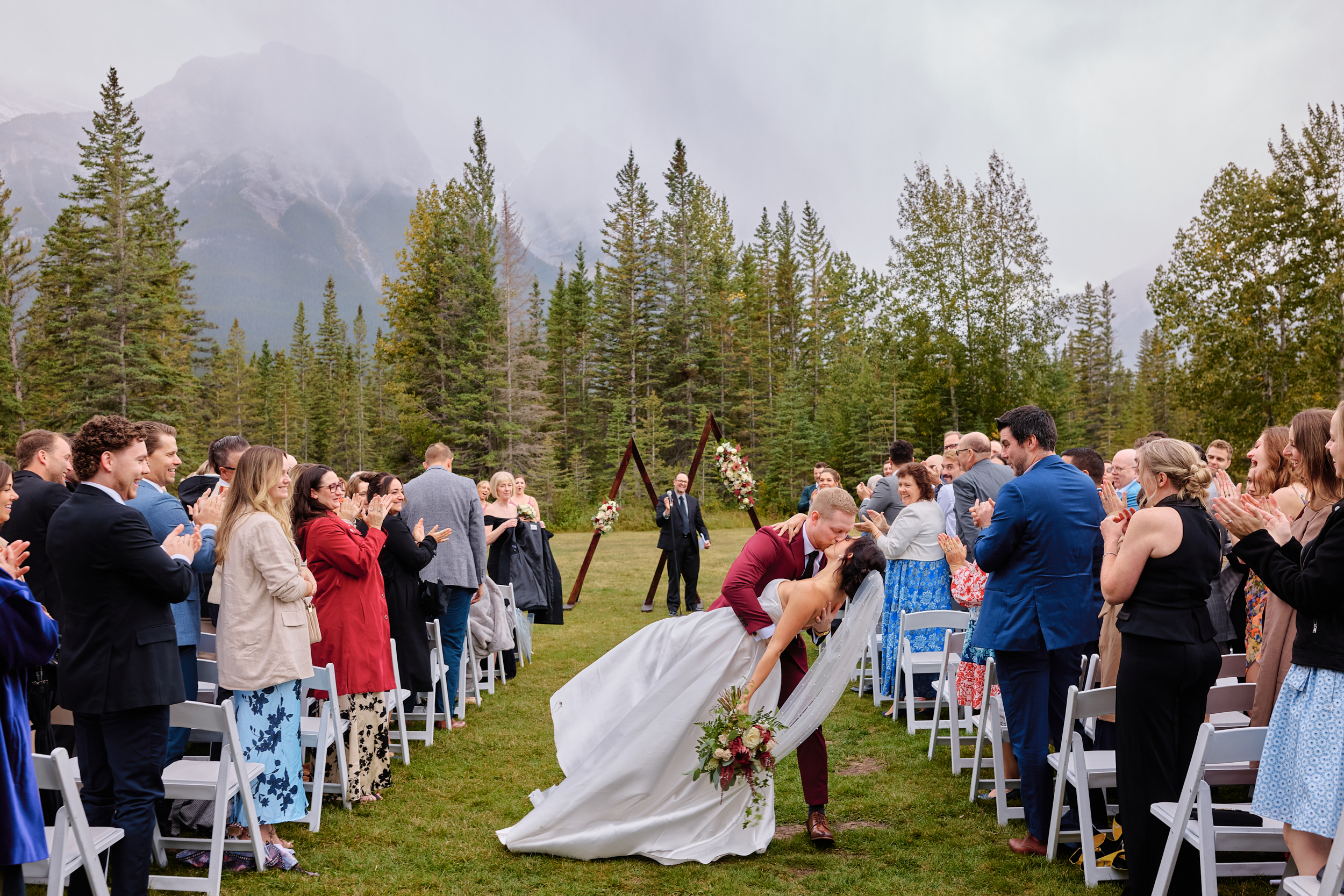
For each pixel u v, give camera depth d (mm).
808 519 4098
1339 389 26672
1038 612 3863
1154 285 30109
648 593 12109
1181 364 30094
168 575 3207
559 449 46875
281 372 77500
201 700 4688
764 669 3939
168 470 3984
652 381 48188
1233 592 5141
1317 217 27453
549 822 4000
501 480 8328
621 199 49281
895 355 38344
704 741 3805
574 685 4531
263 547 3832
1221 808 3229
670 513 11078
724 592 4184
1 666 2600
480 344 41875
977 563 4043
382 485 5559
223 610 3883
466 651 6977
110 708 3131
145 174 40500
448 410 41688
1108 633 3998
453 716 6438
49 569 4152
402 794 4867
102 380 36125
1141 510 3264
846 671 4008
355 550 4676
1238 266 28250
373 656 4801
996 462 6289
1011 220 36656
